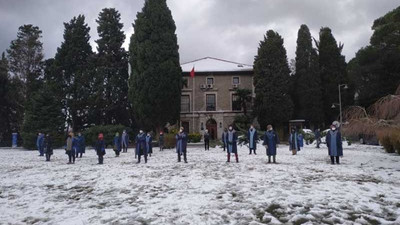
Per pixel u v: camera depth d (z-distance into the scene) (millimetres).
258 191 8648
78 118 44031
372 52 46156
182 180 10727
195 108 48562
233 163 15938
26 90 46875
